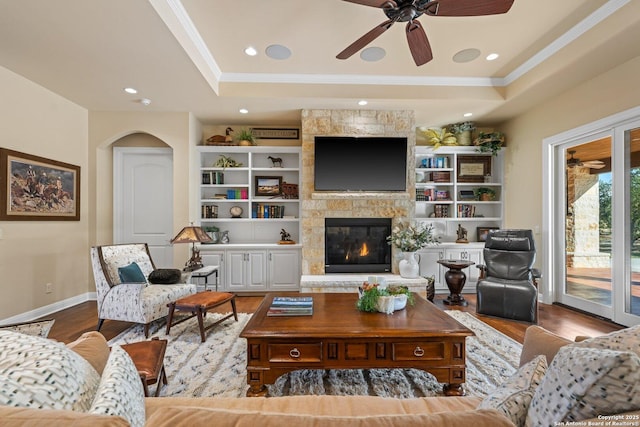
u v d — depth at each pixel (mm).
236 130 5082
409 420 561
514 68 3711
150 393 1938
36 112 3477
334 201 4379
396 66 3643
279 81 3873
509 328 3113
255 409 1139
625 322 3115
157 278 3396
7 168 3123
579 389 693
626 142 3104
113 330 3098
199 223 4738
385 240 4543
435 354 1901
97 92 3707
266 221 5090
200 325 2762
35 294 3490
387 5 1998
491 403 932
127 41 2619
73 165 4023
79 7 2178
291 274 4625
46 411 538
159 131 4391
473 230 5238
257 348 1876
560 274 3973
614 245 3221
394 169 4328
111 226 4590
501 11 2008
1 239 3111
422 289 4023
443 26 2822
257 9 2574
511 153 4789
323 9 2572
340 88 3922
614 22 2551
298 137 5078
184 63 2996
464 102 4055
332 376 2156
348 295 2826
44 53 2816
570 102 3666
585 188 3600
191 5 2529
